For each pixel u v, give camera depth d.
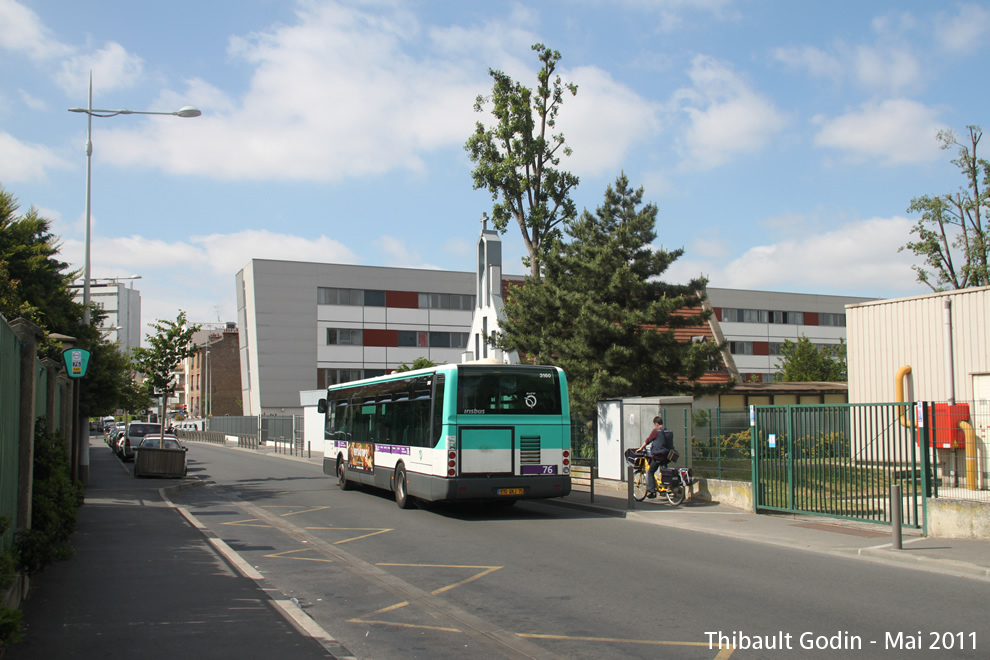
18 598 7.20
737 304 76.44
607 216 24.88
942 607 7.63
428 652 6.22
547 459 15.25
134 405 28.06
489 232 38.56
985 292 18.75
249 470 30.06
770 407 14.59
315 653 6.03
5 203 20.39
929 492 11.86
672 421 18.06
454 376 14.88
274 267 63.66
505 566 9.90
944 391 19.64
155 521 13.55
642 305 23.02
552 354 23.23
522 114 28.36
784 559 10.34
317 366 64.12
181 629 6.66
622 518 14.98
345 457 21.38
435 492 14.88
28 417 8.66
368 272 66.31
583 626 6.97
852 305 22.25
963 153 37.16
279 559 10.52
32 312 16.42
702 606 7.69
